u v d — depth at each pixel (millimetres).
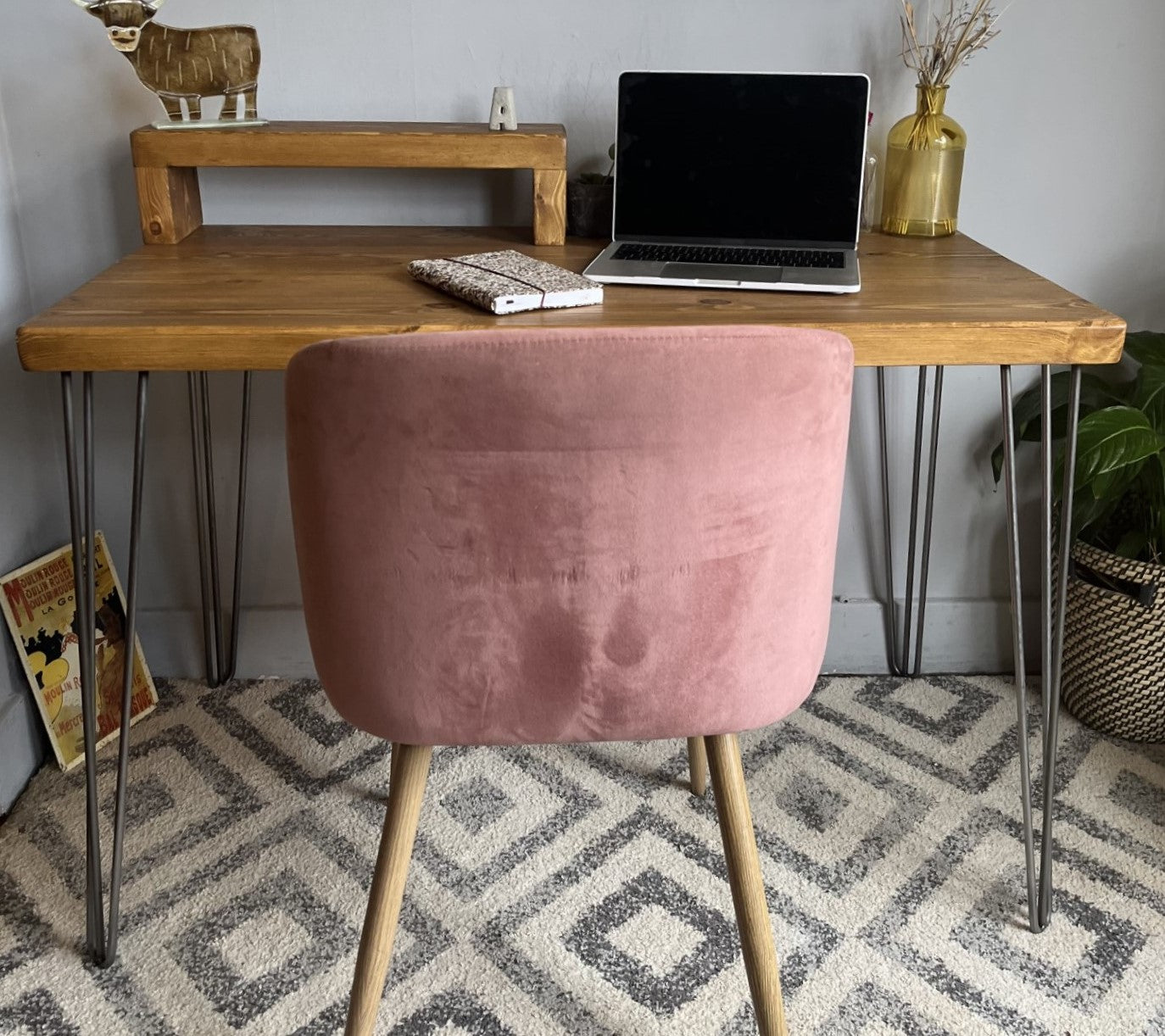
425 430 844
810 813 1553
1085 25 1586
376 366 815
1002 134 1642
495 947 1313
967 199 1679
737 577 948
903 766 1661
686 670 984
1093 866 1455
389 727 1004
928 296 1233
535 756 1673
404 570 917
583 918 1358
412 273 1292
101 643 1712
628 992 1254
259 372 1714
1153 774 1646
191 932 1335
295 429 878
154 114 1575
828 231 1419
